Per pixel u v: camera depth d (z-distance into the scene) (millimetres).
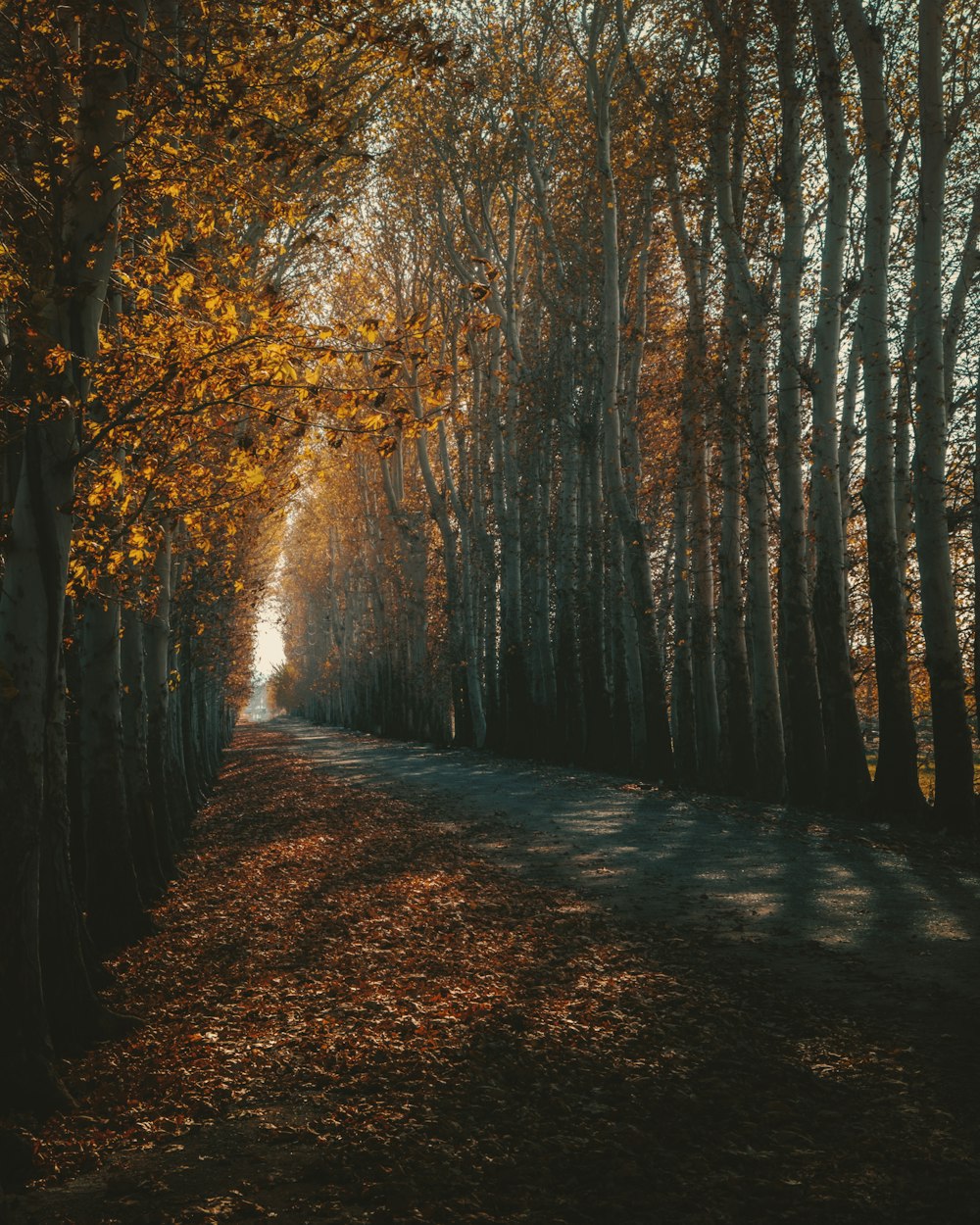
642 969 10906
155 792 20078
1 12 8023
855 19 19906
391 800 31141
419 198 41188
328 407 8977
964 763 18953
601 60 30984
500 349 44000
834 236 21859
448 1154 6297
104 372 8766
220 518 11445
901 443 24844
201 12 8609
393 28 8125
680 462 29312
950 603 19109
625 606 34812
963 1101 7070
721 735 32562
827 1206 5574
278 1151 6500
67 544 8109
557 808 26344
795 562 23391
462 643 56500
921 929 12023
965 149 25469
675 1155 6312
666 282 38062
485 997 10031
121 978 11984
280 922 14422
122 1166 6402
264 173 10125
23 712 7797
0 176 8570
